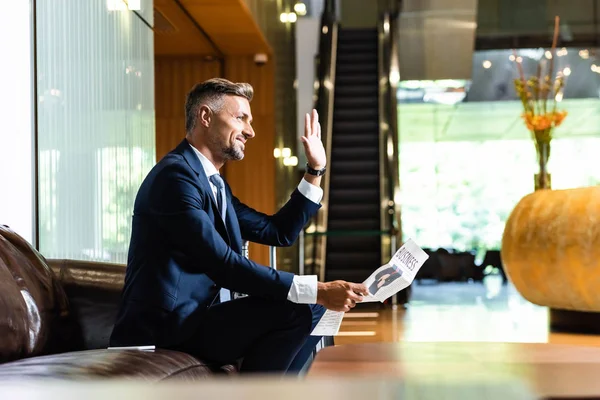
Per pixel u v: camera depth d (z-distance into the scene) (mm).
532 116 6293
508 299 10109
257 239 2875
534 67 15719
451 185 18344
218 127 2652
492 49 15742
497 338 5469
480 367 1813
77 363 1910
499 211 18297
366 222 11391
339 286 2348
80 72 4496
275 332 2410
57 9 4191
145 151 5875
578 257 5395
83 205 4469
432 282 14609
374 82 13734
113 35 5148
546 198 5758
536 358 2049
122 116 5293
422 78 15711
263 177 10719
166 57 10703
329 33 14680
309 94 16641
